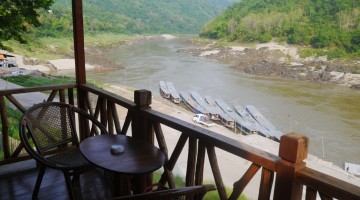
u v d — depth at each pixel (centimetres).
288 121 2086
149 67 4275
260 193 150
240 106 2406
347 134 1792
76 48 304
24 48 4531
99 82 2909
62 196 241
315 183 124
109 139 218
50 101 282
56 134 259
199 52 6444
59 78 2597
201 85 3291
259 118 1997
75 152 245
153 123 217
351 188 116
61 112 264
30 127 232
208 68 4531
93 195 247
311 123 2050
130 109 233
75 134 270
